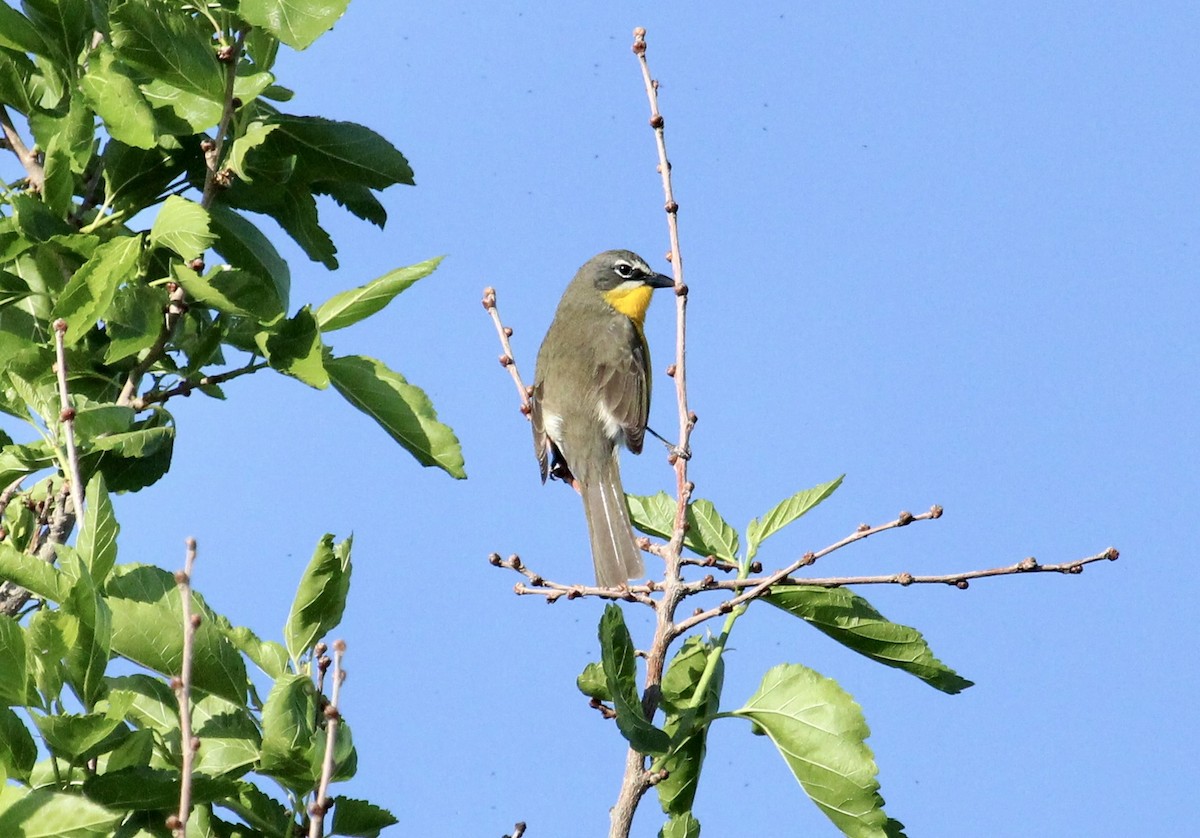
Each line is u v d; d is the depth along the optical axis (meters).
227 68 11.43
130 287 11.26
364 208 13.17
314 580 9.62
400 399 11.82
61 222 11.51
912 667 10.84
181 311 11.42
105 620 9.01
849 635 10.86
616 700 9.41
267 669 9.77
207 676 9.50
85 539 9.37
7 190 11.77
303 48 10.84
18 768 8.80
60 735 8.69
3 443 11.46
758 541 11.64
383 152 12.48
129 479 11.42
